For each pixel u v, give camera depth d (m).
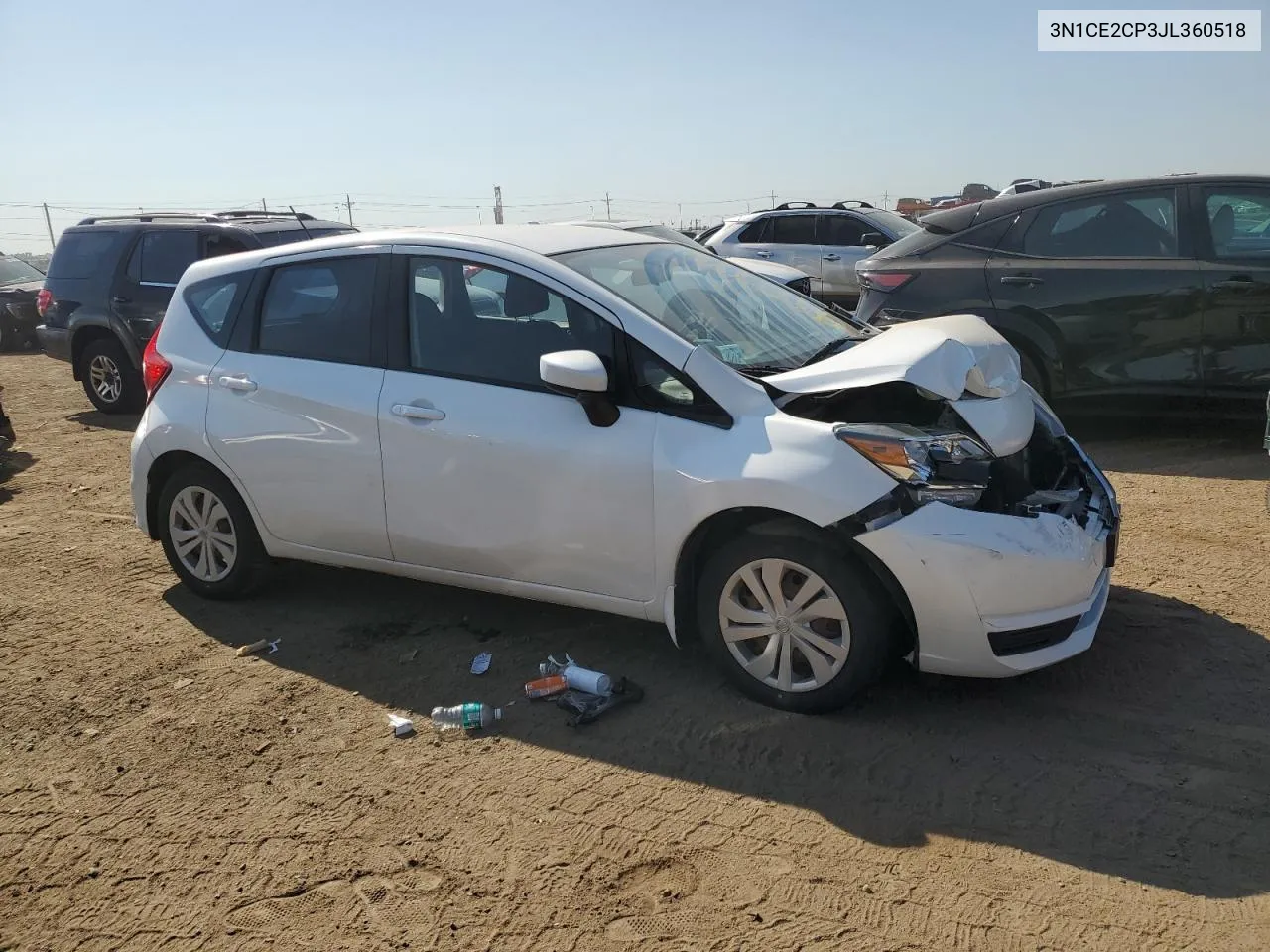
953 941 2.71
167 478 5.28
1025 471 4.02
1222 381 6.95
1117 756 3.51
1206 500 6.12
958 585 3.49
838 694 3.74
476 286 4.36
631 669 4.30
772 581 3.78
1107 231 7.25
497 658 4.48
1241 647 4.23
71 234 10.97
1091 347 7.25
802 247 14.77
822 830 3.20
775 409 3.79
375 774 3.64
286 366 4.76
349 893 3.02
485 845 3.21
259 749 3.84
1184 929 2.71
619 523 3.98
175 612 5.16
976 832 3.15
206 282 5.18
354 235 4.78
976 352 3.91
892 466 3.54
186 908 3.00
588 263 4.38
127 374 10.66
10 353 17.28
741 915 2.84
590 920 2.85
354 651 4.63
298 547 4.88
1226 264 6.86
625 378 3.99
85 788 3.64
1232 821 3.13
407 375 4.45
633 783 3.49
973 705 3.87
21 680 4.48
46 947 2.87
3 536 6.52
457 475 4.28
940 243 7.79
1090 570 3.71
